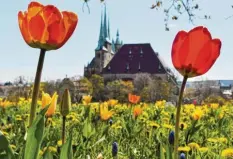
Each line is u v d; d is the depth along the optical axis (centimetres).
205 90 6456
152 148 535
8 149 203
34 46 215
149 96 9100
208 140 545
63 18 215
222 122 800
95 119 731
